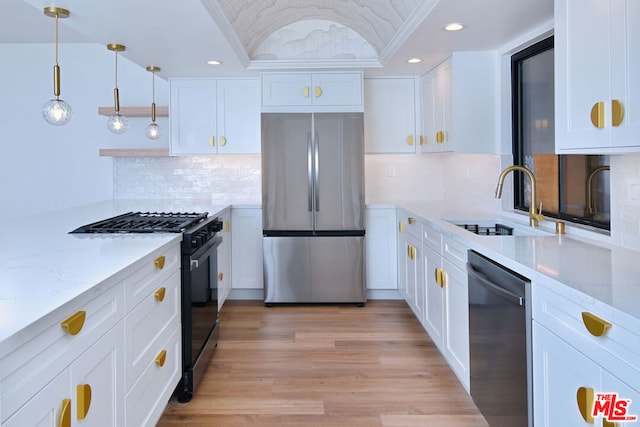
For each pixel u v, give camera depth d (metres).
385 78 4.41
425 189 4.77
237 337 3.41
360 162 4.13
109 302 1.49
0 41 4.52
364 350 3.16
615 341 1.13
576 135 1.78
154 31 2.86
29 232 2.39
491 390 1.94
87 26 2.76
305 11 3.84
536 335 1.57
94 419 1.38
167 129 4.66
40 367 1.07
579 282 1.39
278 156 4.12
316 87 4.10
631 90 1.47
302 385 2.65
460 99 3.44
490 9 2.52
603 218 2.29
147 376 1.87
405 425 2.24
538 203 3.02
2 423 0.93
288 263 4.18
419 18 2.73
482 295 2.03
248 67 3.95
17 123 4.64
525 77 3.24
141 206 3.89
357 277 4.19
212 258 3.07
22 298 1.20
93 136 4.66
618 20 1.53
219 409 2.39
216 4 2.59
